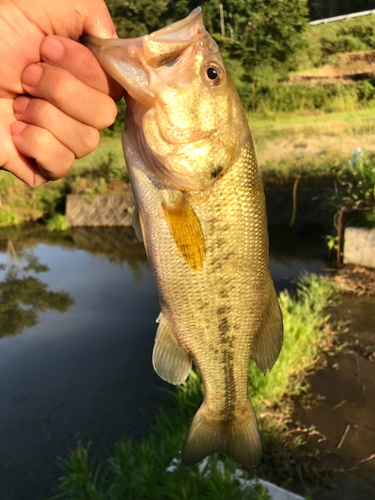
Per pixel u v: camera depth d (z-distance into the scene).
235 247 0.24
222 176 0.23
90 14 0.21
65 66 0.20
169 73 0.21
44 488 0.49
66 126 0.21
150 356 0.77
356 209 1.06
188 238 0.23
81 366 0.75
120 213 1.76
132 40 0.21
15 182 2.02
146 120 0.21
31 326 0.93
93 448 0.54
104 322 0.92
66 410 0.63
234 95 0.23
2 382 0.72
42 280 1.23
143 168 0.23
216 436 0.28
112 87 0.21
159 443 0.48
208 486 0.35
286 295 0.84
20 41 0.19
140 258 1.38
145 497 0.36
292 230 1.38
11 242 1.67
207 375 0.26
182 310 0.25
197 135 0.22
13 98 0.22
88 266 1.33
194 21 0.22
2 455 0.55
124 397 0.64
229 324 0.25
